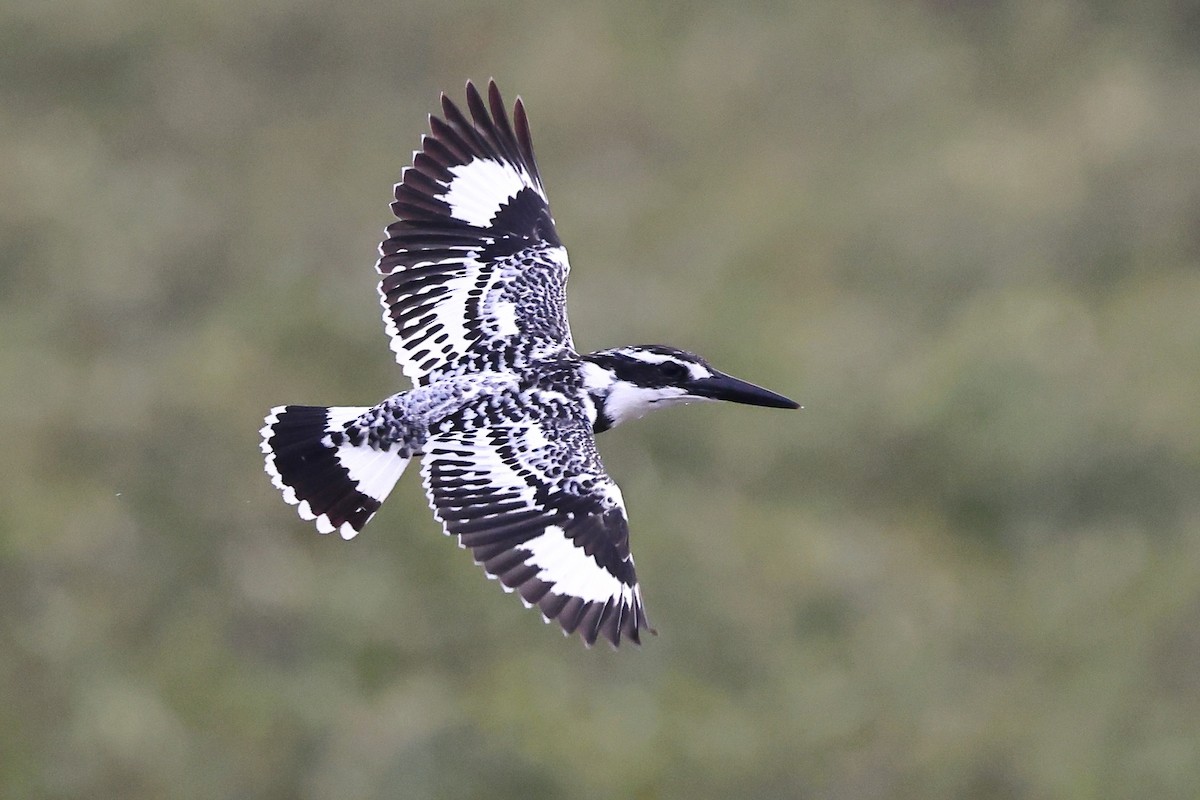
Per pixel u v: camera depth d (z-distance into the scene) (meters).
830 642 14.37
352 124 21.20
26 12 21.94
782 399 9.49
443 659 13.84
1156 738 13.56
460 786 12.66
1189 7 22.89
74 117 21.11
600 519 8.65
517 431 8.91
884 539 15.55
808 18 22.67
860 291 18.75
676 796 12.95
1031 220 19.27
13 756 12.66
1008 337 17.06
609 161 20.52
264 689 13.34
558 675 13.65
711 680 13.91
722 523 15.09
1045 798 13.05
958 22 23.09
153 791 12.55
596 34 22.03
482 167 10.11
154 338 17.48
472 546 8.52
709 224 19.38
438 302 9.73
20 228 18.50
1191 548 15.32
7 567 13.88
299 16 22.09
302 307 17.28
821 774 13.14
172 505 14.77
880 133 21.14
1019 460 15.99
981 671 14.36
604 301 17.67
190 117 20.98
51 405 15.70
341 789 12.61
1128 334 17.66
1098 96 20.95
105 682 13.15
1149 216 19.36
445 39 22.12
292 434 8.91
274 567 14.23
